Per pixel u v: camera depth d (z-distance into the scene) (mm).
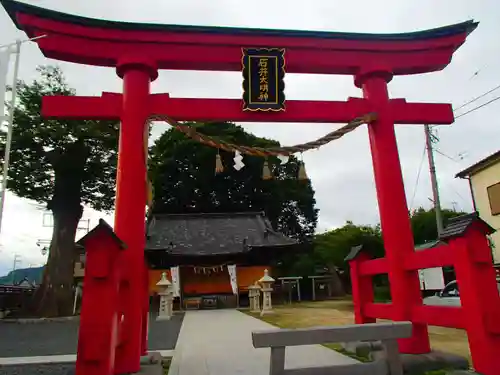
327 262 31375
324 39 7082
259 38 6938
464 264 4770
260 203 36250
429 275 19969
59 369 7137
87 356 4340
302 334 4391
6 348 9945
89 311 4480
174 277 24344
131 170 6125
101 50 6594
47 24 6355
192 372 6059
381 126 6922
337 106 6973
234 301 26297
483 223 4773
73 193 21250
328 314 17016
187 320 16641
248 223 31578
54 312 19594
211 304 25812
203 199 35250
